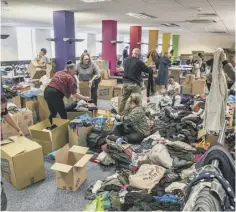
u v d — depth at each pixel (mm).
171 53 13984
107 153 3213
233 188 1212
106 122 4008
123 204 2227
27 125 3826
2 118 2990
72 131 3561
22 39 13328
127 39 20906
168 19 8328
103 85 6637
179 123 4109
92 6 5875
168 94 5914
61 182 2650
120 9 6277
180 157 2965
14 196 2525
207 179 1141
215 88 2467
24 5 5801
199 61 9695
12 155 2539
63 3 5480
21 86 5738
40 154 2764
